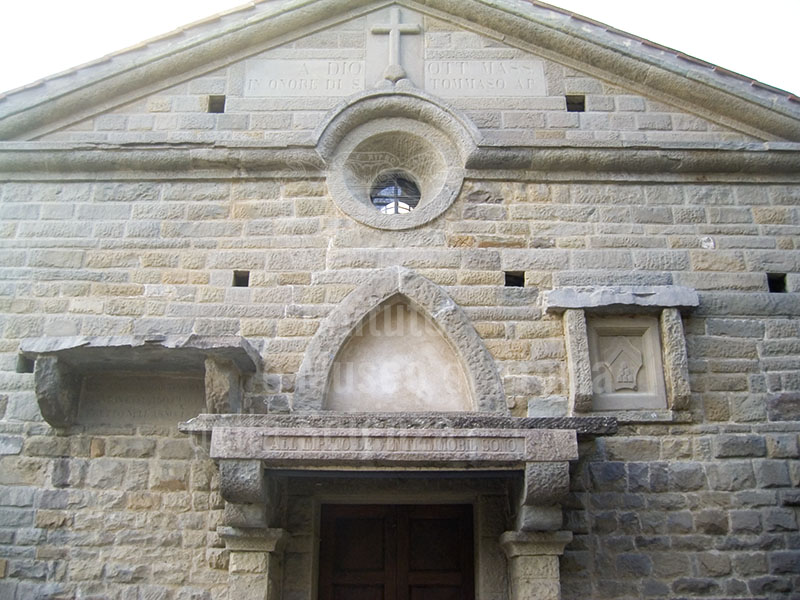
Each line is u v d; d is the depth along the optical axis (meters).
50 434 8.09
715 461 7.99
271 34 9.73
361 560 8.56
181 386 8.27
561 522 7.14
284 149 9.02
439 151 9.23
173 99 9.51
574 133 9.34
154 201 9.02
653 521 7.79
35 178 9.12
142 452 8.02
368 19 9.94
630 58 9.53
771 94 9.45
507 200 9.02
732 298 8.63
